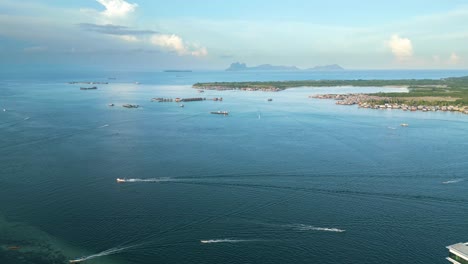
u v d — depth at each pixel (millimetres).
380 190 133000
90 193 130000
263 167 156500
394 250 95875
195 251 96000
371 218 112125
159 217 112562
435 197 126625
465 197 126500
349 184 138625
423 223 109062
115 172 150500
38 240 101312
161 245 98500
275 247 97562
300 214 114750
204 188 134625
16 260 92625
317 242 99625
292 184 138500
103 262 91750
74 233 104562
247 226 107562
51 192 130875
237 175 147250
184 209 117812
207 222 109875
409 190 132750
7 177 145000
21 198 126188
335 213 115375
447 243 98688
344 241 100000
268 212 116125
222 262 91562
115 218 111938
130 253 95500
